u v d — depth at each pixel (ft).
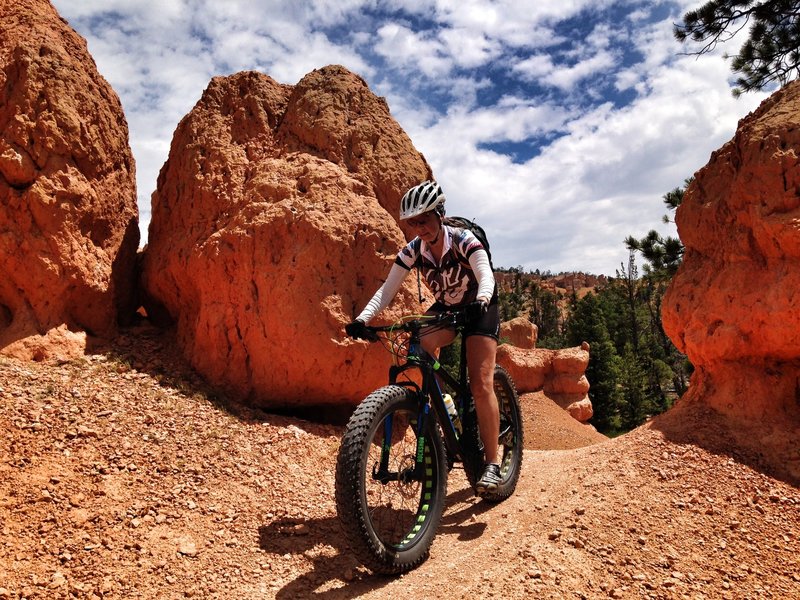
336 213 17.88
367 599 9.48
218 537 11.12
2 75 17.16
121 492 11.62
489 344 12.12
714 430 13.66
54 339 16.67
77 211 17.48
